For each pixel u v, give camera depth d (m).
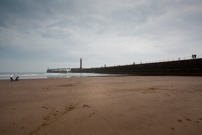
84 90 6.73
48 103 4.16
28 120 2.74
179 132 2.07
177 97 4.66
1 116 2.98
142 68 38.84
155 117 2.77
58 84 9.95
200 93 5.36
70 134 2.09
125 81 11.88
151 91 6.09
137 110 3.29
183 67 26.59
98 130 2.22
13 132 2.19
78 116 2.95
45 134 2.11
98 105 3.86
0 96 5.31
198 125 2.31
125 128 2.27
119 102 4.16
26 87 8.20
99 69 68.56
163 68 31.59
